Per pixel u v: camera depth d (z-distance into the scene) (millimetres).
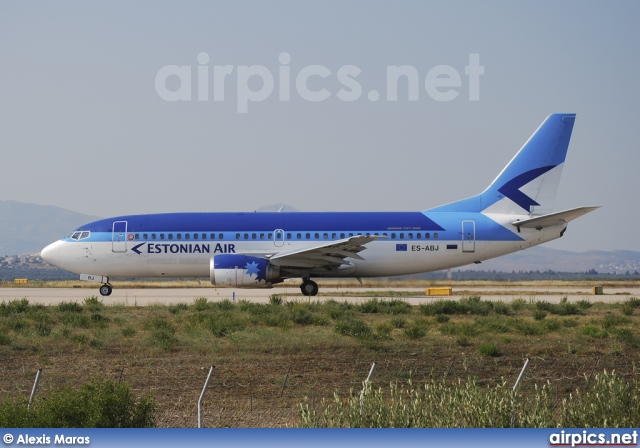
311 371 86125
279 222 179750
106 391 58562
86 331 115000
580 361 92938
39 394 74438
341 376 83625
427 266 180125
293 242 178125
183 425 64688
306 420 54250
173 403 72062
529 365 90438
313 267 176500
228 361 91188
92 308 143500
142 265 179750
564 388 78500
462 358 94438
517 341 107625
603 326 121438
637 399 58250
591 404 56594
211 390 77000
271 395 75250
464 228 179000
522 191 181250
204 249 178500
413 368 88250
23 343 102625
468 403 55094
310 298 177625
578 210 173000
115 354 95875
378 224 179125
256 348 98812
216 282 169250
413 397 64938
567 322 126125
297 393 75938
